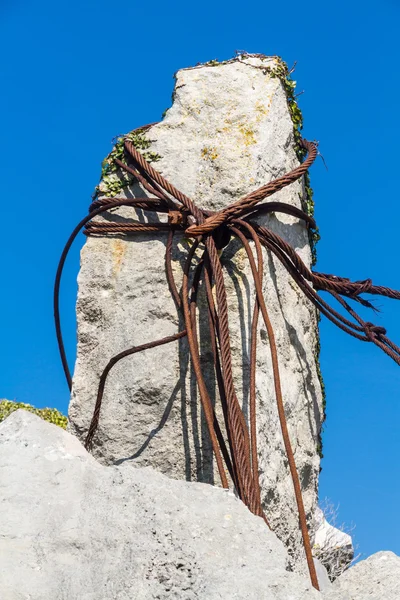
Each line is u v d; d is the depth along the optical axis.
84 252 6.12
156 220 6.11
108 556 3.46
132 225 6.05
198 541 3.45
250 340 5.62
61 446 3.90
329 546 7.62
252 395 5.11
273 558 3.44
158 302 5.84
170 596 3.29
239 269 5.80
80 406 5.79
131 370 5.68
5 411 8.62
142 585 3.33
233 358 5.55
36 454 3.85
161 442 5.52
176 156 6.26
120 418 5.62
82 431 5.75
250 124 6.29
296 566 5.74
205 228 5.68
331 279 6.52
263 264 5.92
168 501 3.60
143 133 6.40
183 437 5.49
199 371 5.20
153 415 5.58
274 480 5.51
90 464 3.84
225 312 5.41
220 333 5.34
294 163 6.67
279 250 6.07
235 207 5.80
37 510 3.65
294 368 6.14
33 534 3.57
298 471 6.03
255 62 6.61
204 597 3.25
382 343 6.14
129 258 6.04
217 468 5.39
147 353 5.69
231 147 6.20
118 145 6.40
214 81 6.50
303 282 6.20
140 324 5.82
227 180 6.08
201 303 5.77
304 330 6.47
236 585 3.28
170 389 5.59
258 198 5.89
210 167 6.16
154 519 3.51
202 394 5.12
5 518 3.62
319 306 6.28
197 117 6.38
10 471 3.78
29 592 3.39
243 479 4.78
